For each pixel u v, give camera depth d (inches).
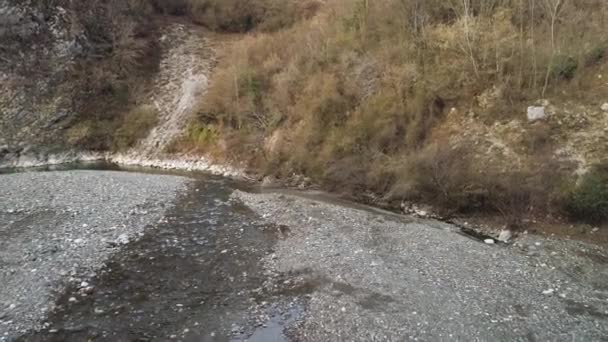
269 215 670.5
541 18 836.0
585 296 458.9
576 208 610.2
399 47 903.1
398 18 956.6
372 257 533.0
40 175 825.5
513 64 778.2
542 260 543.5
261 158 949.2
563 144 669.9
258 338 387.5
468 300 444.8
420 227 633.6
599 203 593.0
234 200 740.7
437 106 813.2
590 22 796.6
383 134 814.5
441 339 386.3
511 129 720.3
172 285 466.0
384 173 773.9
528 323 408.8
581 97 703.1
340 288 466.0
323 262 520.1
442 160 719.7
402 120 819.4
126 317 408.8
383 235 599.5
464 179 690.2
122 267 495.5
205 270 499.2
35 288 440.1
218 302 438.9
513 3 869.8
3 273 461.4
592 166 629.3
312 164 864.9
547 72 731.4
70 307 418.3
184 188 795.4
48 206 646.5
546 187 641.0
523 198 649.0
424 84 829.8
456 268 510.3
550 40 783.1
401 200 740.0
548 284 482.0
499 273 502.0
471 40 833.5
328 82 932.6
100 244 541.3
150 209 669.3
